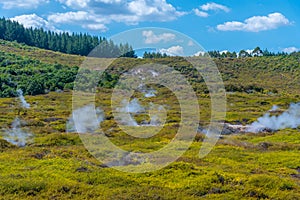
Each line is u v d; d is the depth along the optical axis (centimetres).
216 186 2080
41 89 8088
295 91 10912
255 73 13325
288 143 3644
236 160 2842
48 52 15500
